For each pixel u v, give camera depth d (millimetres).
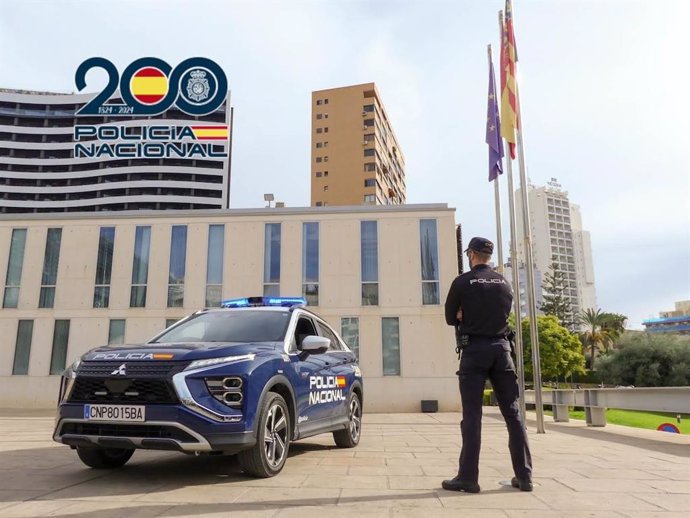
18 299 20594
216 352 4355
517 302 9242
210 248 20828
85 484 4199
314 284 20172
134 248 20844
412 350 19328
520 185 10438
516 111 10531
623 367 49156
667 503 3619
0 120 102938
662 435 9039
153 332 20109
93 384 4215
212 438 4008
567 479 4590
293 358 5227
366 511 3359
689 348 47344
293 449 6809
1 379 19859
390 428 11289
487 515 3271
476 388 4094
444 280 19844
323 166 85562
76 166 103250
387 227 20422
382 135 90375
